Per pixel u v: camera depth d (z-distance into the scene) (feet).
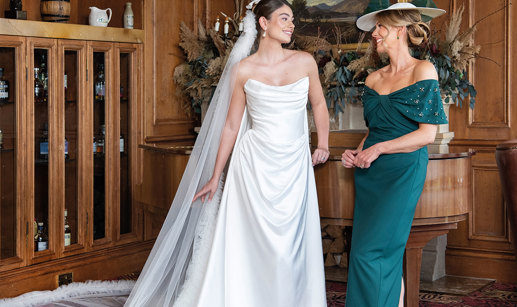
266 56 11.59
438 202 12.21
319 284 11.80
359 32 17.33
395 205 11.09
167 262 11.99
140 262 17.70
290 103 11.30
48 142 15.17
